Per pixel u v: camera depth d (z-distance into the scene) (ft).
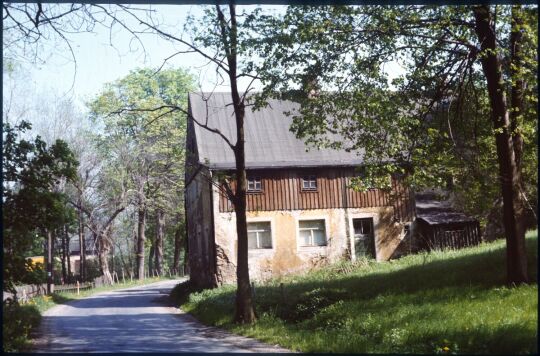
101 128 175.01
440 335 39.81
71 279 231.71
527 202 57.77
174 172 177.88
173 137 175.83
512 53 56.49
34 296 119.24
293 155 115.24
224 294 89.20
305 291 73.46
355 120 64.64
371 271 92.94
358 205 115.55
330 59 60.44
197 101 123.34
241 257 64.23
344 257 113.50
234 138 117.50
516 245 54.34
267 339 50.24
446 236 112.47
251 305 63.52
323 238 114.32
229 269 109.50
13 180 58.23
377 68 61.62
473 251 89.10
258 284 98.12
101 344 50.16
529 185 63.52
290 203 113.29
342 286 73.61
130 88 177.17
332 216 114.42
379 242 114.83
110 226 190.19
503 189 56.08
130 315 84.43
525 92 55.72
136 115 174.19
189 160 114.52
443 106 67.00
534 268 57.82
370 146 63.98
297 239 112.47
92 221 182.60
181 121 180.34
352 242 114.11
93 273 231.71
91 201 177.27
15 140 58.29
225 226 110.32
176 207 185.57
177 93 181.27
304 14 58.95
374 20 59.11
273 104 124.26
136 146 176.24
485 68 57.72
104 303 114.21
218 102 124.16
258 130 119.75
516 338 35.60
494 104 57.06
